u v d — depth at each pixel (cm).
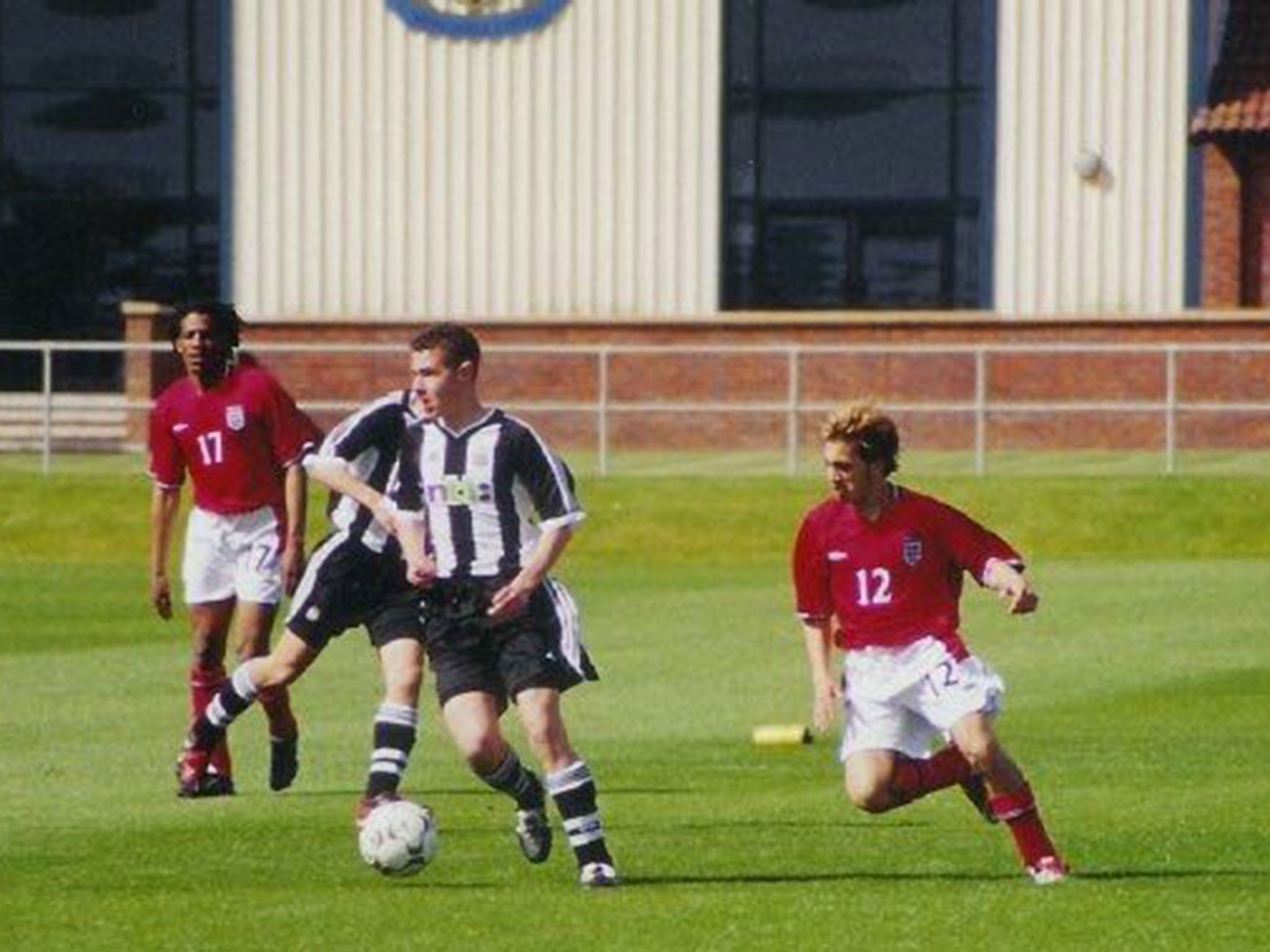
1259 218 12650
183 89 13475
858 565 3653
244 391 4703
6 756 5184
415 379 3794
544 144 12988
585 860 3725
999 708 3662
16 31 13525
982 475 10025
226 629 4800
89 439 12569
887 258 13238
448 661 3781
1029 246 12812
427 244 13025
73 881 3844
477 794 4694
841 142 13200
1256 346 10331
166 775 4934
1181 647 6825
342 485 3919
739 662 6625
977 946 3319
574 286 13000
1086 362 12212
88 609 8012
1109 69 12731
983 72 12862
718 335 12512
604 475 10144
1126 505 9688
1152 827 4225
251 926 3488
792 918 3494
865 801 3694
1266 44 12812
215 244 13512
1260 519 9600
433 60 13012
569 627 3753
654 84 12962
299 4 13025
